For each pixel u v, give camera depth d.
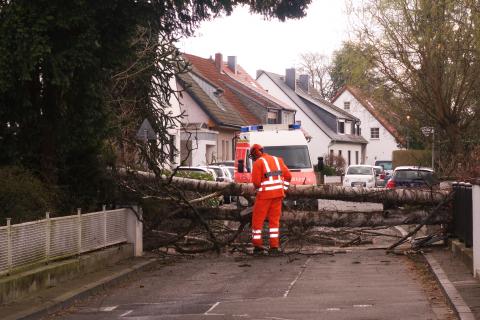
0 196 13.38
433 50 35.19
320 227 21.45
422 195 19.89
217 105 62.78
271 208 19.09
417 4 35.47
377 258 18.61
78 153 17.41
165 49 20.78
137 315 11.39
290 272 16.19
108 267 15.98
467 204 16.17
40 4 14.11
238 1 17.00
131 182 18.20
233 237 19.66
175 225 19.61
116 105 20.33
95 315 11.49
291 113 82.94
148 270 16.78
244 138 31.94
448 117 36.97
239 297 12.92
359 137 99.56
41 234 13.14
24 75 14.02
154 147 20.89
